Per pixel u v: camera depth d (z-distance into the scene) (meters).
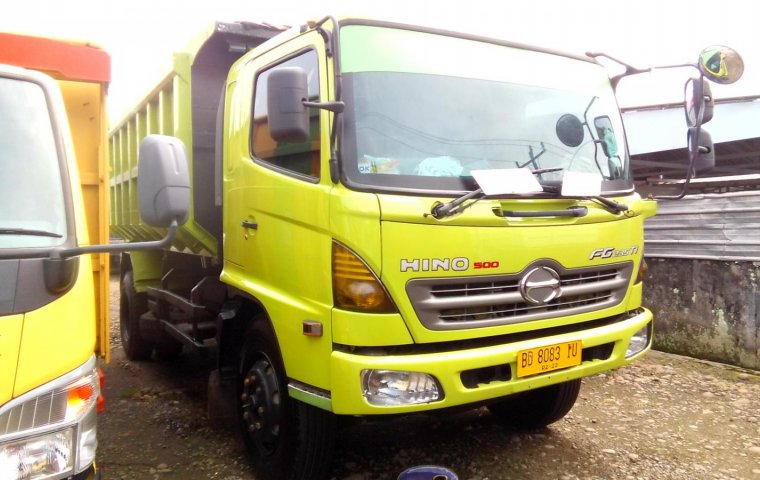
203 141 4.50
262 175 3.45
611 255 3.47
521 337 3.17
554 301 3.25
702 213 6.00
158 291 5.36
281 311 3.20
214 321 4.55
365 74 3.03
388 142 2.98
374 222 2.76
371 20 3.14
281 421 3.33
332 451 3.28
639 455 3.97
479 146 3.22
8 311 1.99
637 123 7.98
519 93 3.50
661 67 3.77
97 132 3.04
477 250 2.94
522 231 3.07
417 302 2.82
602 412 4.72
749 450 4.05
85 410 2.16
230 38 4.19
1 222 2.23
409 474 3.08
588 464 3.83
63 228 2.32
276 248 3.29
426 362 2.77
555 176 3.36
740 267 5.72
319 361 2.94
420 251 2.81
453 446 4.06
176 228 2.24
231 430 4.36
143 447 4.08
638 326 3.57
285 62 3.43
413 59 3.21
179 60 4.40
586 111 3.76
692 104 3.71
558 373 3.16
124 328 6.48
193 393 5.20
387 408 2.75
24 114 2.44
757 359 5.62
